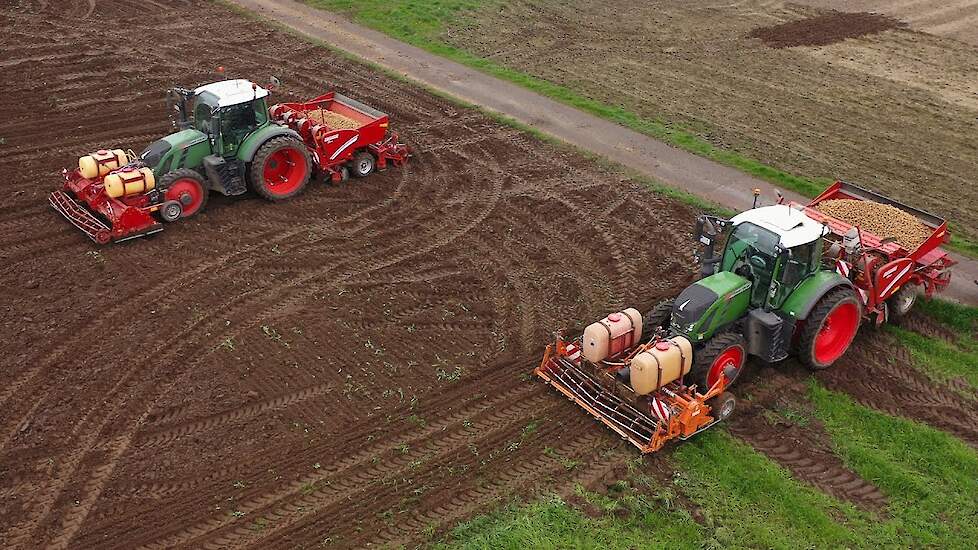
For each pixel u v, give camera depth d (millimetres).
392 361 14000
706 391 12625
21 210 18000
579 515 11141
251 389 13219
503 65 28078
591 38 31078
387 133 21641
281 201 18906
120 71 25469
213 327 14672
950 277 16359
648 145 22578
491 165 21078
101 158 17109
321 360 13938
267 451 12031
